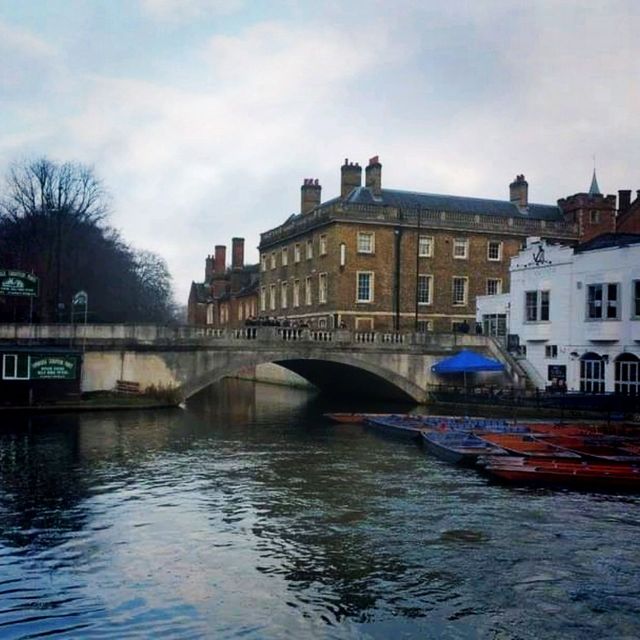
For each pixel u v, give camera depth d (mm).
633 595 11273
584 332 34844
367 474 19953
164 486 18125
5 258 50344
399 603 10930
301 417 33750
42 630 9922
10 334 32188
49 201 50312
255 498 17047
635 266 32344
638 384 32375
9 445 23297
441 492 17828
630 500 17188
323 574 12070
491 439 24266
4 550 13016
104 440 24766
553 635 9930
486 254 49625
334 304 45875
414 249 47688
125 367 33594
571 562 12719
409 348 38938
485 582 11766
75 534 13984
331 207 46250
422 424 28844
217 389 56031
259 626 10117
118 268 65000
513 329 39969
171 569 12219
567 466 19125
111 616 10367
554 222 51438
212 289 87312
